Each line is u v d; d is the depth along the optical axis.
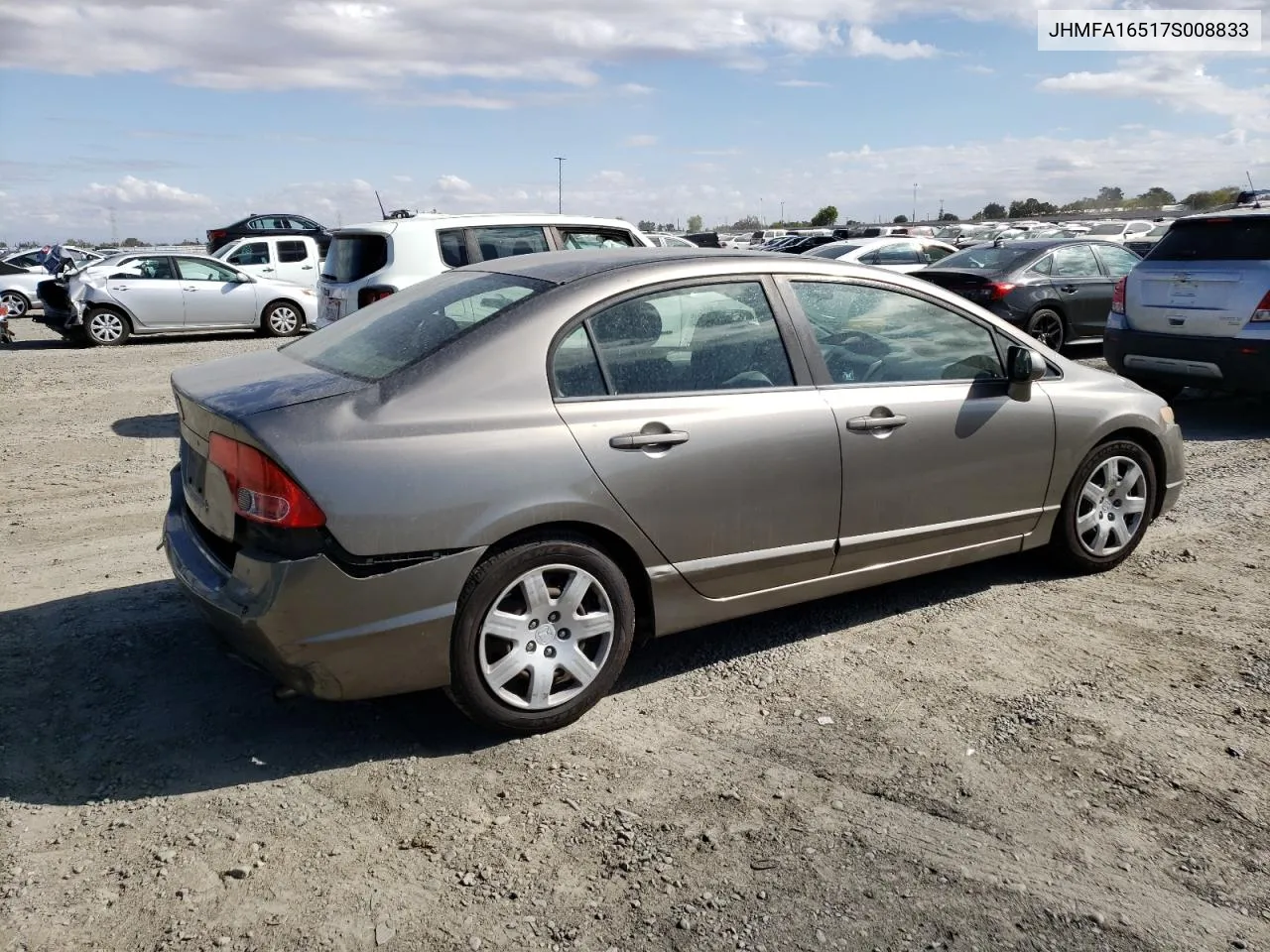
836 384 4.20
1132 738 3.60
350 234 9.86
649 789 3.29
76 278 16.47
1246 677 4.05
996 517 4.68
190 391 3.65
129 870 2.86
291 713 3.76
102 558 5.43
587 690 3.67
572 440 3.53
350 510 3.18
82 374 12.91
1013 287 11.86
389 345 3.74
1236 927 2.67
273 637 3.20
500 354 3.53
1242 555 5.48
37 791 3.24
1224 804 3.21
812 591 4.23
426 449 3.31
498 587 3.43
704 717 3.77
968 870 2.89
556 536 3.55
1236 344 8.18
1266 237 8.13
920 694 3.93
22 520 6.20
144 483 7.17
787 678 4.08
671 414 3.75
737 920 2.68
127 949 2.55
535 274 3.97
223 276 17.67
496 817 3.13
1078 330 12.38
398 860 2.92
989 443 4.56
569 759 3.48
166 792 3.25
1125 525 5.23
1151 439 5.23
